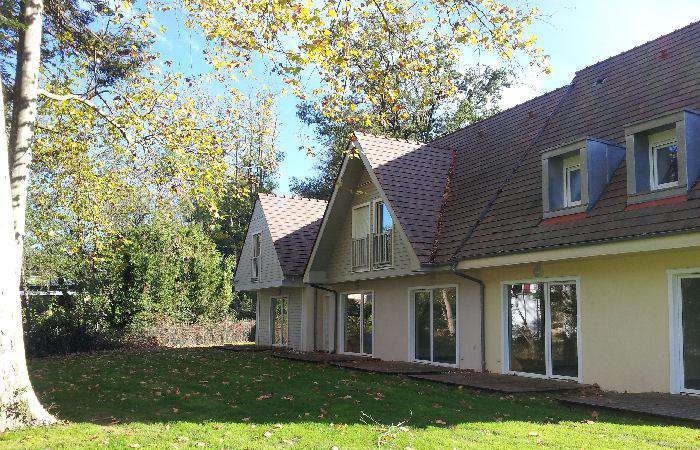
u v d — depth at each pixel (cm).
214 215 1409
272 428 733
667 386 977
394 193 1573
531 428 715
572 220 1134
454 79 3127
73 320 2394
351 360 1714
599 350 1100
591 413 834
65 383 1262
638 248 955
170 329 2620
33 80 856
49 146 1562
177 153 1361
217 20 1154
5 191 738
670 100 1162
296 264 2252
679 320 975
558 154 1195
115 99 1348
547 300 1230
